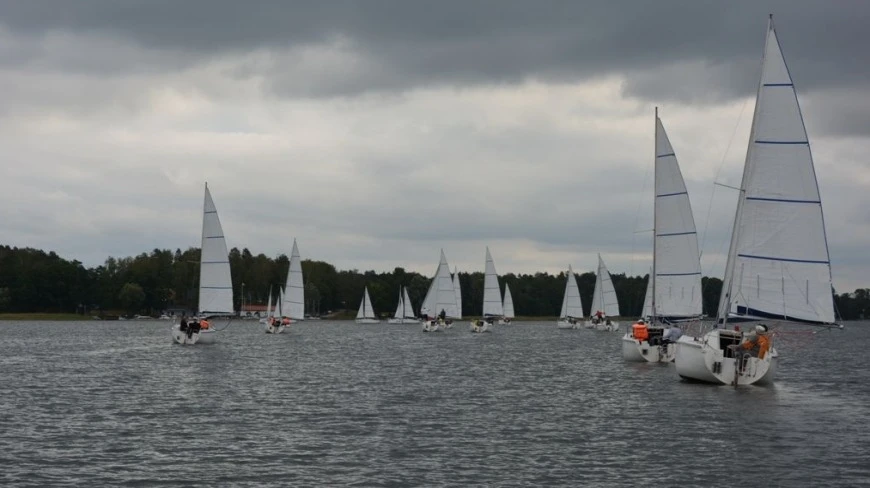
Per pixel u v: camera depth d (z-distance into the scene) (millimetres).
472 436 38094
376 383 60438
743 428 39781
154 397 51188
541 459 33469
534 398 51312
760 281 49906
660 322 78500
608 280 197375
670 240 76812
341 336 154875
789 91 49344
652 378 61938
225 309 103000
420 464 32594
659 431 39188
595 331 192250
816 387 57281
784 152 49469
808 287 49031
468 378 64750
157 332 170500
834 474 31125
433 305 175875
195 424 41062
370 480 30250
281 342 125188
